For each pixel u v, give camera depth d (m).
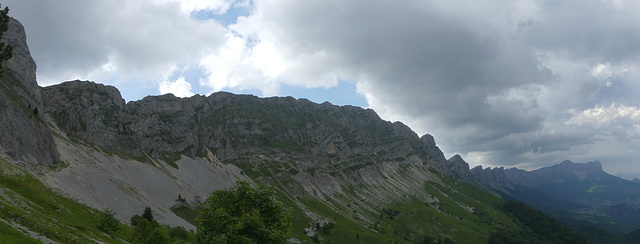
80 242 62.38
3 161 119.50
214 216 37.22
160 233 101.44
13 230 46.72
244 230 35.78
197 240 36.81
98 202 181.62
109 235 101.44
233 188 40.75
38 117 193.50
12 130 161.62
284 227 39.94
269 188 41.16
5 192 76.19
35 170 158.12
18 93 191.62
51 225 64.38
